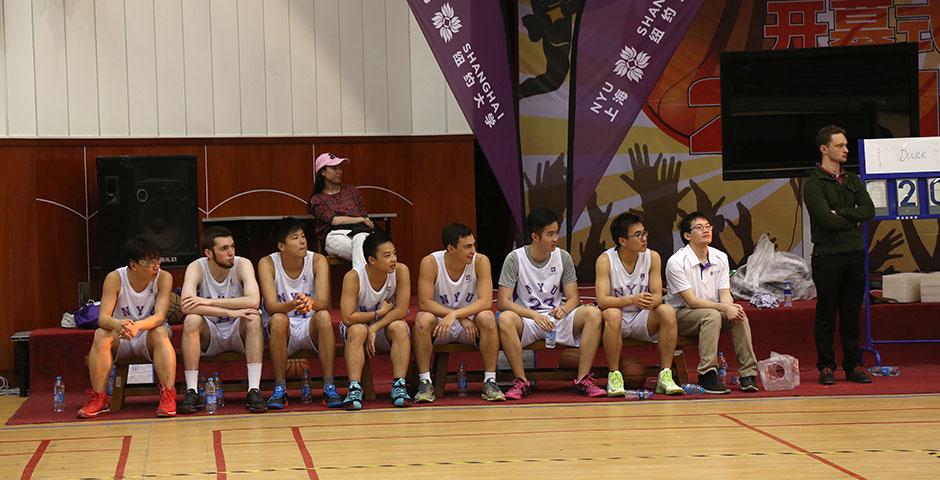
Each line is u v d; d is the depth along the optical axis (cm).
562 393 1648
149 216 1941
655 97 2267
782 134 2261
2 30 2061
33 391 1823
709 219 2267
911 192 1741
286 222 1593
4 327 2019
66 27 2106
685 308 1648
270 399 1558
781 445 1230
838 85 2258
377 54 2264
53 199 2067
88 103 2119
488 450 1232
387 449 1250
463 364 1734
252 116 2211
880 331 1875
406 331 1583
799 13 2267
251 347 1549
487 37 1773
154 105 2161
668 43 1753
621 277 1633
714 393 1596
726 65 2256
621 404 1534
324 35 2244
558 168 2259
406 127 2277
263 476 1125
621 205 2272
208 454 1245
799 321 1856
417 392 1603
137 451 1277
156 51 2164
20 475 1166
